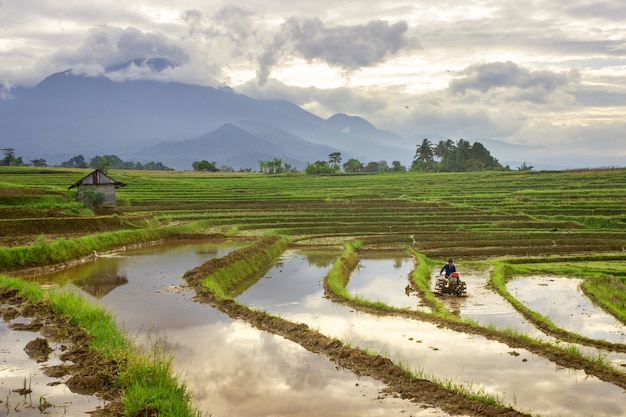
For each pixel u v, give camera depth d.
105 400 12.91
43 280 28.91
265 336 18.78
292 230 59.97
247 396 13.54
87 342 16.69
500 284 32.38
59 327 18.36
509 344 18.56
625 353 18.94
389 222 65.38
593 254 48.62
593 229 63.75
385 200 85.00
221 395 13.56
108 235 43.00
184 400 12.67
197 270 29.39
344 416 12.52
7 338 17.31
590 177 108.00
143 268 33.19
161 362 13.98
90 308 19.67
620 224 63.72
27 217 49.16
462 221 67.12
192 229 56.53
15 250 31.97
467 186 107.62
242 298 26.83
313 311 23.88
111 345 15.96
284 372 15.27
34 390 13.40
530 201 81.94
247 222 64.38
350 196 90.12
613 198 82.75
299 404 13.13
